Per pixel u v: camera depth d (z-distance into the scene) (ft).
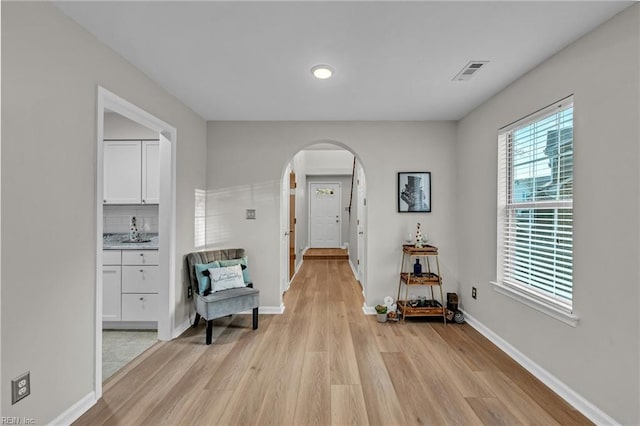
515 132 8.94
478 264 10.70
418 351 9.07
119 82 7.27
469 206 11.34
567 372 6.72
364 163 12.39
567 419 6.08
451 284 12.32
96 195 6.53
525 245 8.38
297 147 12.47
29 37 5.06
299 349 9.20
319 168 27.99
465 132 11.64
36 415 5.25
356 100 10.14
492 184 9.80
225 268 10.79
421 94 9.64
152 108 8.64
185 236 10.71
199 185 11.85
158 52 7.16
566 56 6.79
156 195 11.82
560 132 7.16
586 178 6.24
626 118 5.41
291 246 18.40
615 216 5.63
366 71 8.09
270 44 6.81
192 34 6.43
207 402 6.64
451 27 6.14
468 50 7.02
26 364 5.07
